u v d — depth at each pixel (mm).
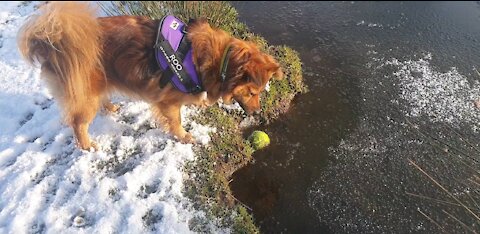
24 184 903
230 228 873
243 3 1532
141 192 907
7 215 850
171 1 1320
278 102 1143
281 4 1529
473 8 1440
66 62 806
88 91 875
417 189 941
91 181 917
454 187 937
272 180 985
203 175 950
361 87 1182
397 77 1198
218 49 812
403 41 1322
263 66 795
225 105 1111
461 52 1252
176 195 905
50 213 853
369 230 880
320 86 1195
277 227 896
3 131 1008
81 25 772
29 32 792
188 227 859
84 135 962
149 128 1038
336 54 1293
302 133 1081
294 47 1320
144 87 879
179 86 863
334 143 1053
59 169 940
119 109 1075
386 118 1095
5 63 1169
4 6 1397
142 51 828
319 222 899
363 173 982
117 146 993
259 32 1373
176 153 978
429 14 1434
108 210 865
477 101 1103
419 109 1106
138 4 1343
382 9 1484
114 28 838
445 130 1052
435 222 880
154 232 839
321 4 1526
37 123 1028
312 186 967
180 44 817
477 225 869
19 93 1094
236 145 1030
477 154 990
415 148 1021
